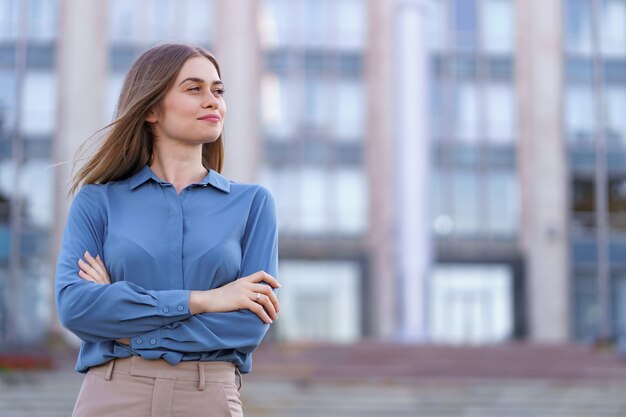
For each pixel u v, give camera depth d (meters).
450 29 48.00
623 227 47.19
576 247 47.06
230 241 3.62
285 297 47.44
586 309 46.91
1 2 44.94
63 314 3.44
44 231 43.59
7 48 44.75
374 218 47.09
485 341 47.50
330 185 47.19
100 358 3.48
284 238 47.03
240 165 45.88
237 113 46.06
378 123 47.12
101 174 3.72
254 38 47.06
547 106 47.25
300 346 34.75
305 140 47.12
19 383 25.91
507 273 47.84
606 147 47.25
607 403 26.17
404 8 40.53
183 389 3.44
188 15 46.53
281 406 25.23
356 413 25.14
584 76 47.50
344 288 47.62
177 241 3.56
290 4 47.53
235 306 3.47
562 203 46.97
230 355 3.52
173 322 3.42
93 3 45.41
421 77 40.25
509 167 47.84
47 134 44.34
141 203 3.63
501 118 47.91
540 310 46.59
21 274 43.25
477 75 47.88
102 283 3.52
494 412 25.69
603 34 47.56
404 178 39.84
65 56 44.91
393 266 40.69
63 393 25.56
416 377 29.25
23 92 44.56
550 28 47.44
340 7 47.62
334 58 47.53
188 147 3.74
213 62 3.73
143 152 3.74
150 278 3.52
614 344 40.41
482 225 47.72
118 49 45.75
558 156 47.22
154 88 3.62
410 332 39.03
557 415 25.72
